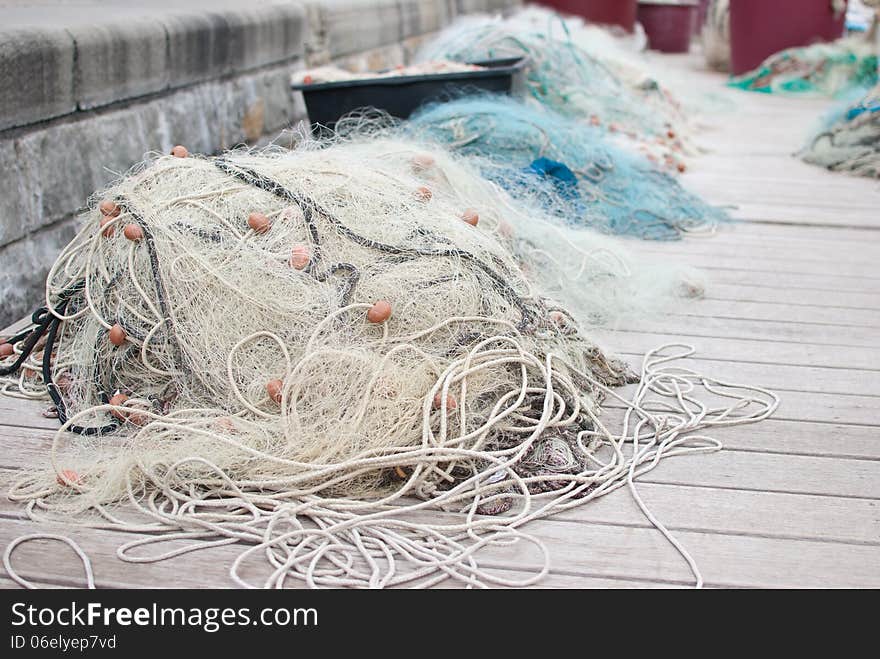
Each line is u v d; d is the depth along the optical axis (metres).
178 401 2.51
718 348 3.18
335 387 2.35
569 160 4.53
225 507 2.19
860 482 2.33
